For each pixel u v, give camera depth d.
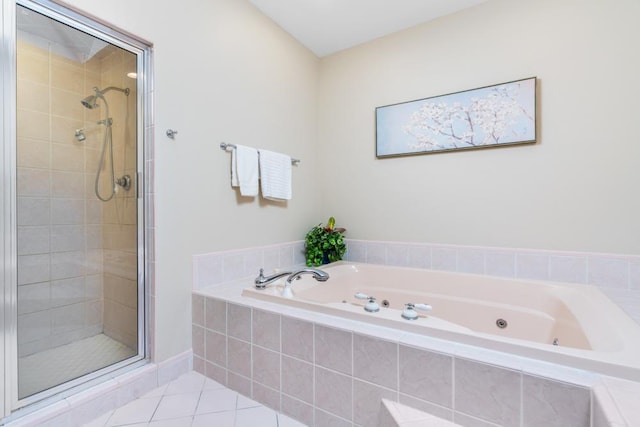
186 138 1.70
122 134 1.59
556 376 0.89
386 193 2.47
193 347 1.72
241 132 2.05
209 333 1.65
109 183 1.63
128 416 1.33
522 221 1.97
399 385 1.11
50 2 1.25
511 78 1.99
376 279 2.31
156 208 1.56
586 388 0.84
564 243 1.85
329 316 1.35
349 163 2.65
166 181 1.60
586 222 1.80
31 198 1.44
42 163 1.48
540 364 0.95
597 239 1.77
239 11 2.04
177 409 1.39
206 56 1.82
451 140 2.17
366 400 1.18
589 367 0.90
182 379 1.63
